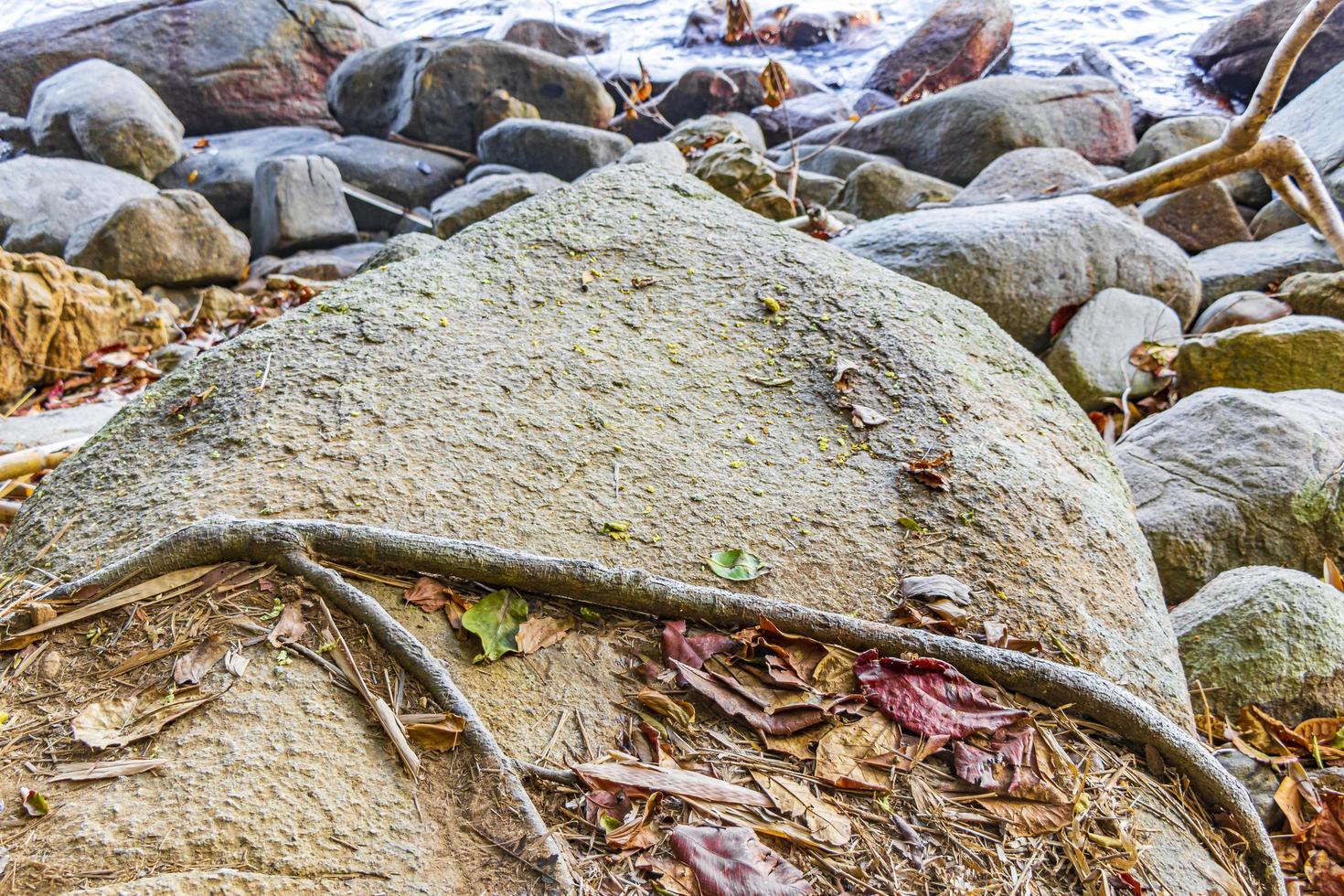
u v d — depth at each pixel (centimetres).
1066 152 710
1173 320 493
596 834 172
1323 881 226
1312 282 525
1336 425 359
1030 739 197
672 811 178
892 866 174
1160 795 198
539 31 1502
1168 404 461
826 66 1507
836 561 233
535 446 253
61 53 1185
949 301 343
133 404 266
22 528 235
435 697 186
